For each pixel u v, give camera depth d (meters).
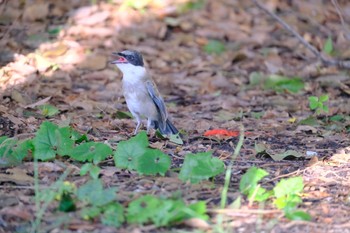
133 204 8.52
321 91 15.77
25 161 10.42
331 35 19.31
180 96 15.27
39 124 12.27
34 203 8.92
